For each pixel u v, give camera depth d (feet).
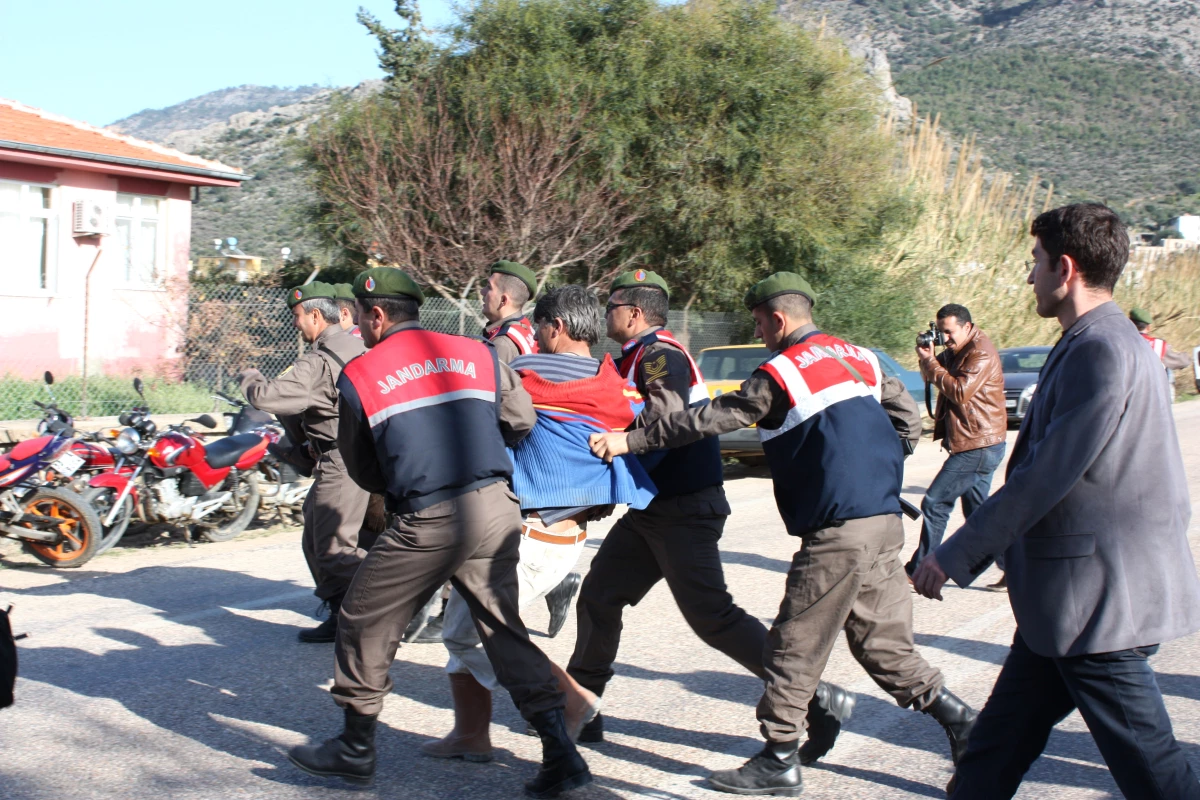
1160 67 444.96
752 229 56.70
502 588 11.82
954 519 32.58
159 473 25.59
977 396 21.34
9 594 21.38
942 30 506.89
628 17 55.52
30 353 49.75
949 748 13.64
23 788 12.02
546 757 11.82
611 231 53.11
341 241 58.39
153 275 49.70
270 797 11.89
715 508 13.08
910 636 12.23
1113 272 9.01
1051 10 508.53
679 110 55.98
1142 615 8.73
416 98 51.65
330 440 17.38
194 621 19.44
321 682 16.02
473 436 11.66
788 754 11.94
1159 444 8.82
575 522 13.12
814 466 11.78
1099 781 12.63
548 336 13.33
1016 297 75.66
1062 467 8.63
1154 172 351.25
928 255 71.51
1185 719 14.83
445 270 48.21
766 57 56.39
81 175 51.96
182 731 13.89
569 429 12.68
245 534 28.43
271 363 40.37
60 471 23.86
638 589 13.75
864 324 60.49
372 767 12.13
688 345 52.75
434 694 15.64
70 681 15.87
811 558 11.82
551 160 50.42
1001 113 412.16
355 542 17.81
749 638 13.07
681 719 14.62
